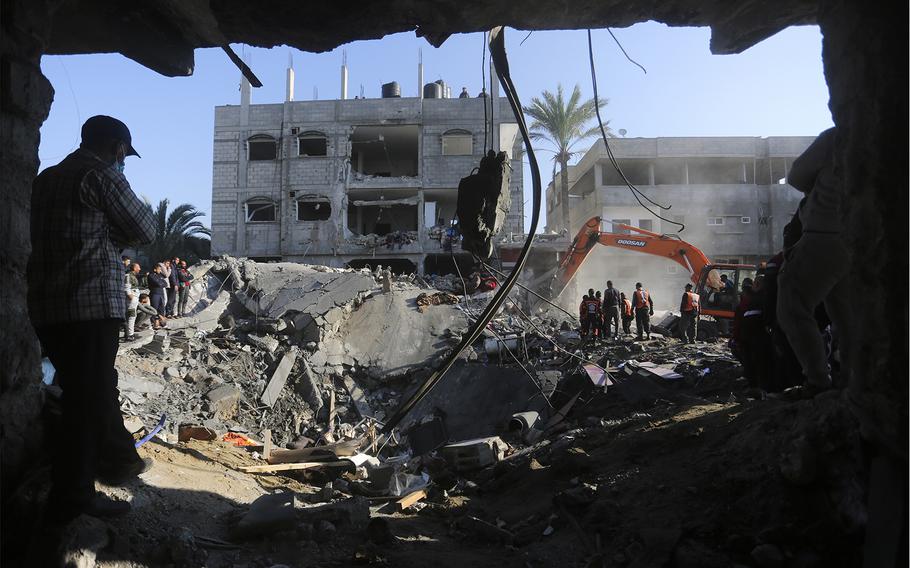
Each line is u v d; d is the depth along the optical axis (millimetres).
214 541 3803
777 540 3395
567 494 4703
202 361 14711
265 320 16484
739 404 5652
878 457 2705
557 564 3879
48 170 3123
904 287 2330
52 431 3207
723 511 3854
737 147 38219
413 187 35188
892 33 2312
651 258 34062
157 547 3371
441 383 14680
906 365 2346
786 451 3824
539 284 25719
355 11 4152
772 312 6594
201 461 6125
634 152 38156
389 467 6570
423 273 34500
